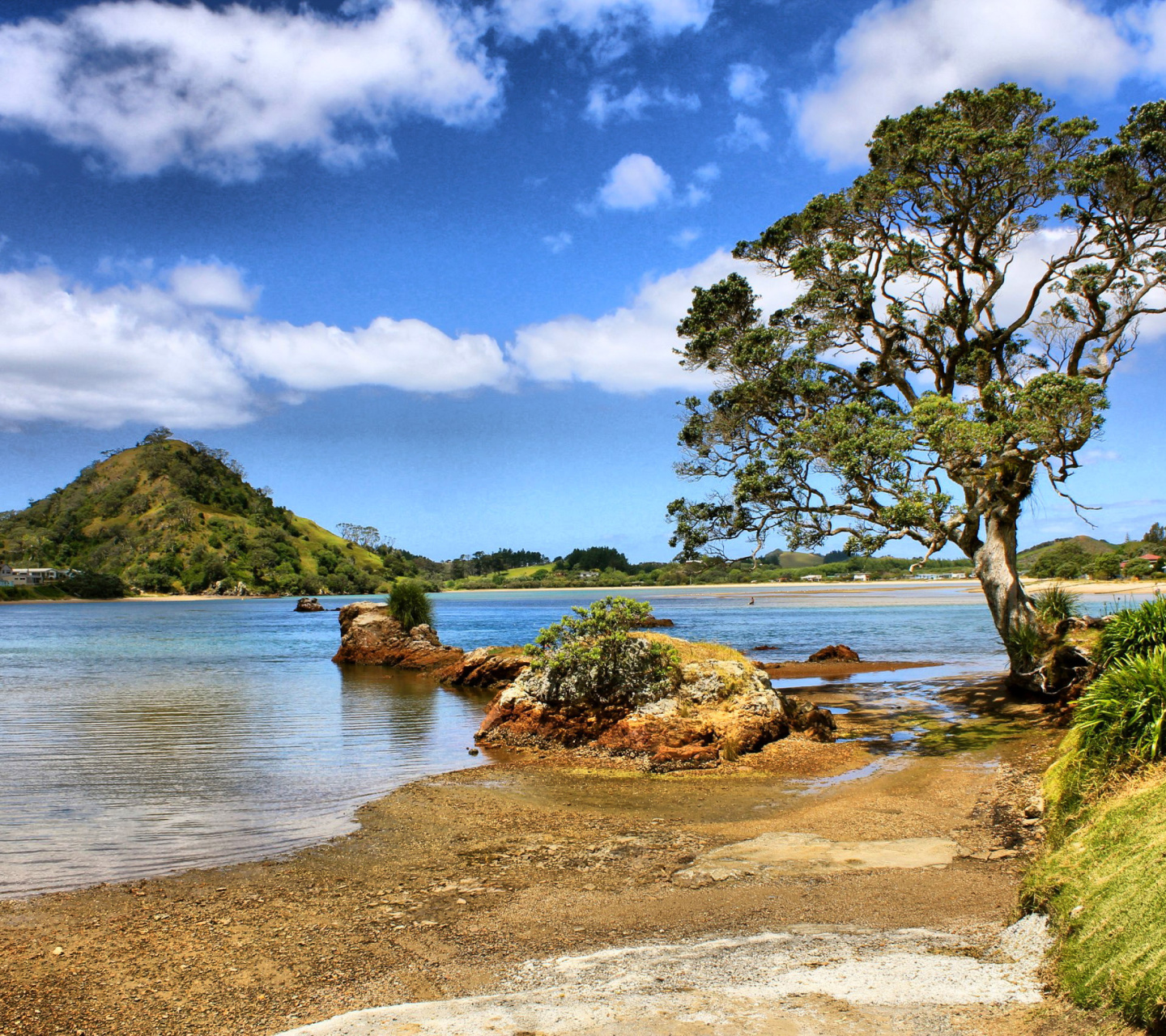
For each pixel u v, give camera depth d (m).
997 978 5.50
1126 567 89.31
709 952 6.42
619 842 10.22
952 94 20.19
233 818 11.47
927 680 26.20
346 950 7.04
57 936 7.43
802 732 16.67
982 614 69.00
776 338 20.59
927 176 19.86
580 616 17.39
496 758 15.58
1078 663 18.03
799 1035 4.73
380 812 11.80
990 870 8.48
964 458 16.53
